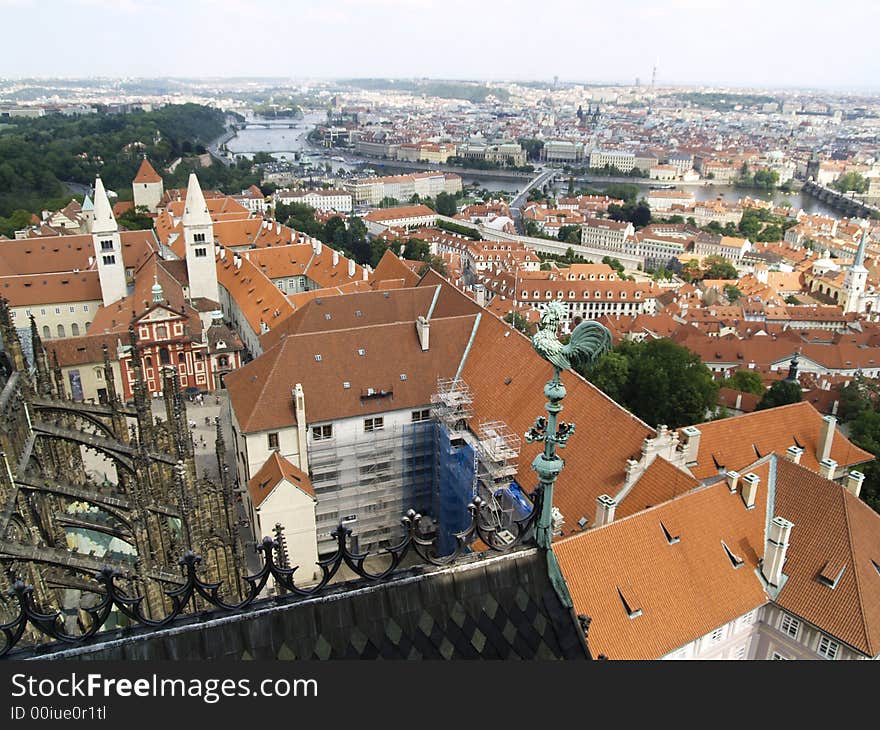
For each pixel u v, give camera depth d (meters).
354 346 89.75
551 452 22.81
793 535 62.03
